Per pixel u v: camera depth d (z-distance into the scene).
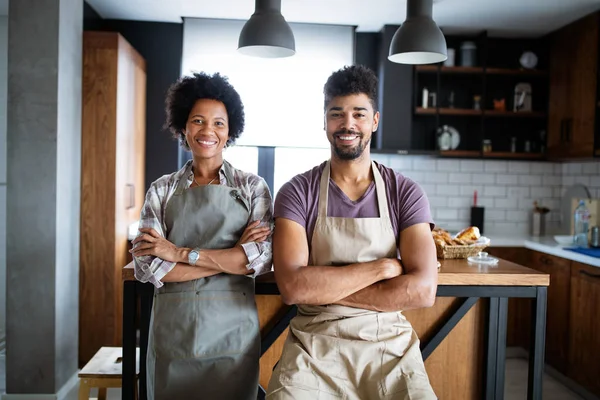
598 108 3.76
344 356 1.72
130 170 3.94
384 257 1.78
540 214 4.54
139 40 4.43
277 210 1.79
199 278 1.73
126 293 2.01
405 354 1.75
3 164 3.96
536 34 4.48
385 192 1.81
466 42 4.41
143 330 2.01
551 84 4.39
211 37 4.38
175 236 1.76
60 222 3.00
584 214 3.78
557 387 3.57
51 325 2.97
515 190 4.70
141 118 4.29
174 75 4.45
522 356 4.06
